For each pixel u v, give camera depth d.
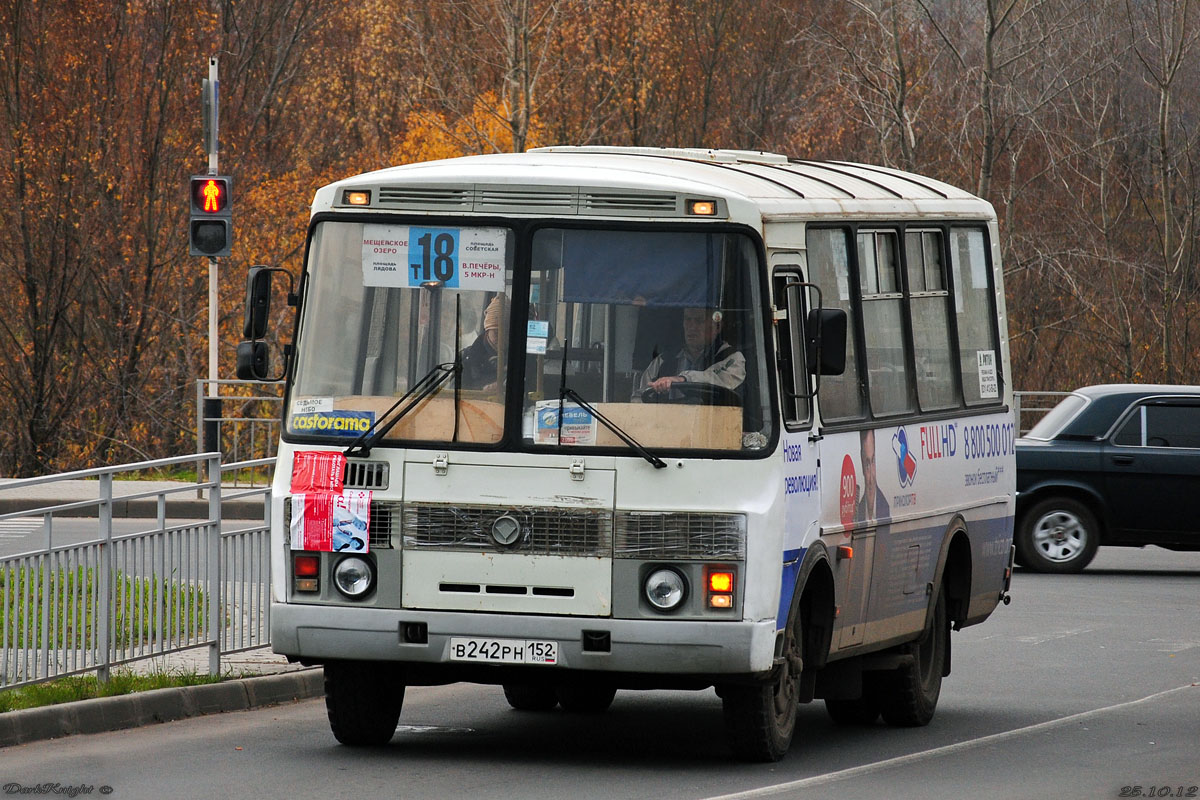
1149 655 39.62
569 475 23.88
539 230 24.52
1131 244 109.38
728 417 23.92
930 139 103.50
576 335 24.27
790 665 25.38
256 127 108.00
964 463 32.97
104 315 96.88
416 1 109.00
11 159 94.25
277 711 30.16
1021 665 38.31
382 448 24.38
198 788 22.91
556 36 108.81
